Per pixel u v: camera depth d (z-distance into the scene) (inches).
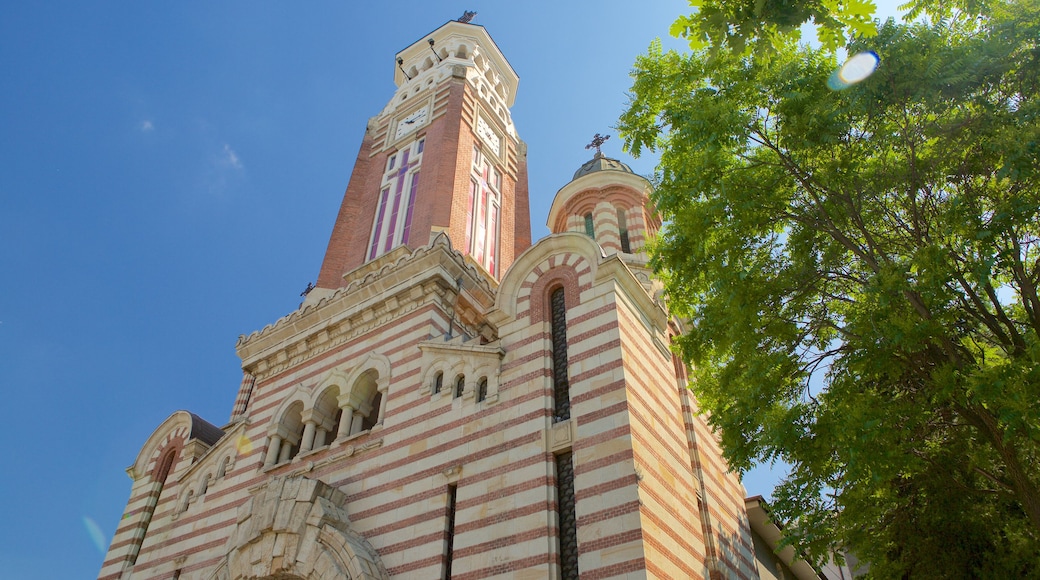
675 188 647.1
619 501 648.4
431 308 965.2
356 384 971.3
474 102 1627.7
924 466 602.9
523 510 694.5
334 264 1403.8
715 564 792.3
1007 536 666.8
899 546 737.6
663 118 663.1
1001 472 639.1
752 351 605.3
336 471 887.1
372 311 1024.9
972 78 532.7
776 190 613.6
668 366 891.4
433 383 880.9
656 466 716.0
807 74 589.9
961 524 687.7
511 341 848.9
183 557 950.4
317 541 778.8
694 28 380.5
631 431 688.4
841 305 670.5
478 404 815.1
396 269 1024.9
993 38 533.6
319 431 986.1
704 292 690.2
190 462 1125.1
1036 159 504.7
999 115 532.1
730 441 611.8
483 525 713.6
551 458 718.5
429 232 1261.1
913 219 575.5
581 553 638.5
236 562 828.6
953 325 565.9
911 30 568.7
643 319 863.7
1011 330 528.1
